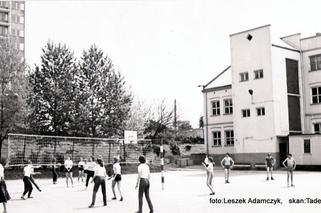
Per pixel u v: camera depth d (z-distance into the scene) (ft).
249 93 136.87
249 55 137.90
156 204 51.39
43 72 138.00
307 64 139.95
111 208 49.01
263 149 131.13
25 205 54.19
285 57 136.36
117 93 144.15
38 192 72.49
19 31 296.92
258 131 133.08
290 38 145.89
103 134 141.59
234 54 142.92
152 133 194.49
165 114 195.42
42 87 136.56
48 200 59.67
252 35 137.28
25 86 122.72
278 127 129.39
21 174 115.65
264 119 131.54
